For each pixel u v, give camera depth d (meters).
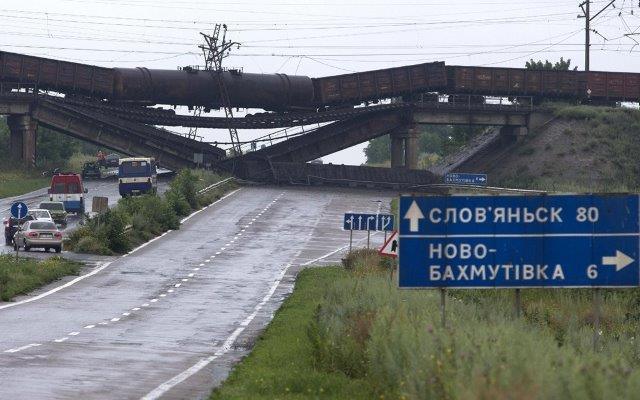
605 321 70.56
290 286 104.44
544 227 46.03
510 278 45.81
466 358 32.78
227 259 130.50
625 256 46.31
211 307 85.69
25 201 199.12
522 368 30.19
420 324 44.12
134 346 59.81
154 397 41.03
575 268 46.16
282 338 62.66
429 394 32.91
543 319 64.06
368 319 51.78
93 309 81.44
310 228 173.38
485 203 45.78
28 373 46.22
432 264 45.56
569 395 28.67
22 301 86.25
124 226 140.00
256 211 196.38
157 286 101.50
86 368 49.06
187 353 57.62
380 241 158.50
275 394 41.91
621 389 29.16
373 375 42.94
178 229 165.88
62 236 141.88
